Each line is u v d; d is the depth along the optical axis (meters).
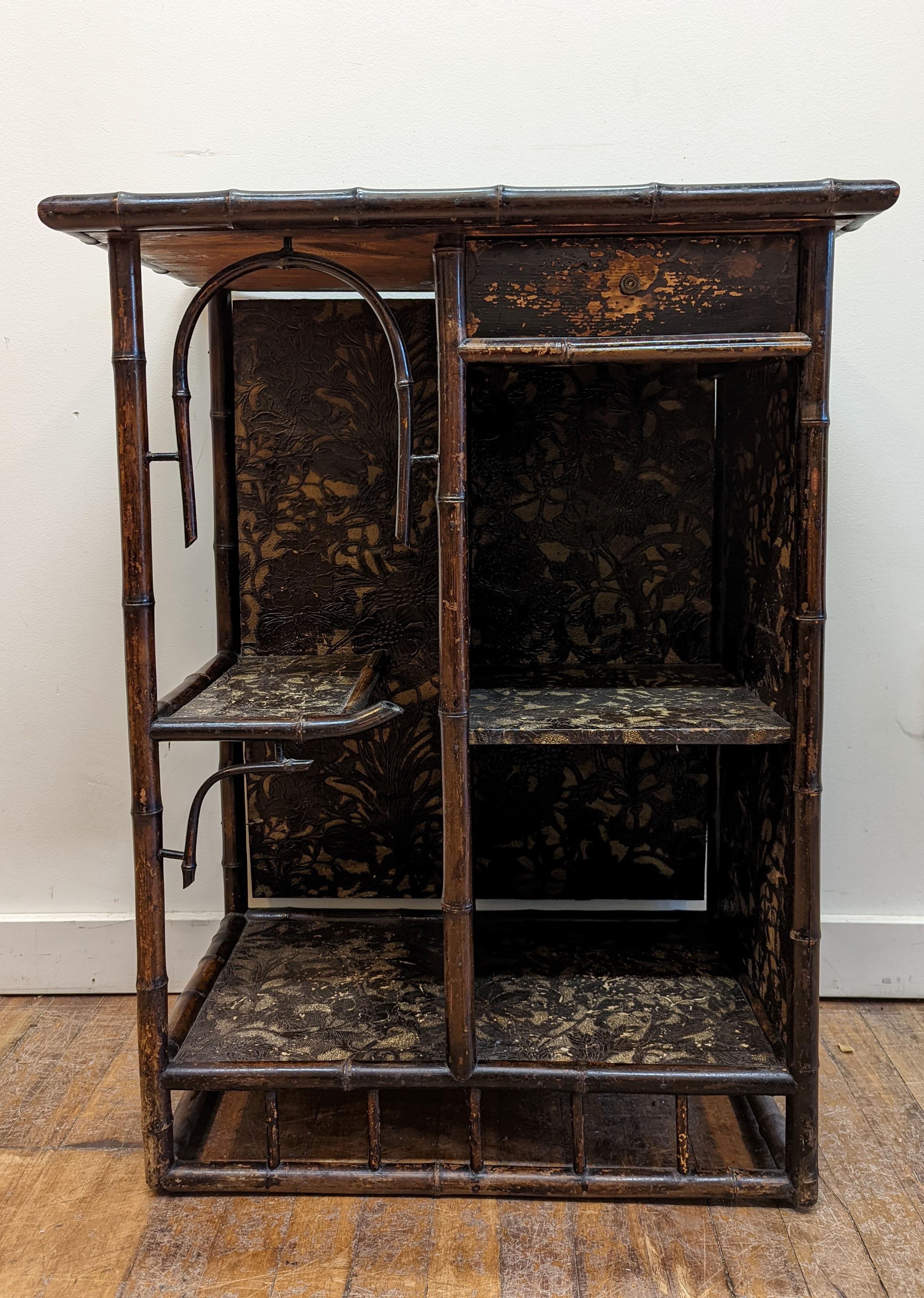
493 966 1.64
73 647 1.86
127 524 1.30
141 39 1.71
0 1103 1.59
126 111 1.73
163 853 1.36
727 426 1.64
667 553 1.72
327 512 1.73
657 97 1.70
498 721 1.36
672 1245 1.30
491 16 1.69
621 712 1.41
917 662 1.82
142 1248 1.30
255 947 1.71
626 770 1.78
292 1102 1.61
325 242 1.30
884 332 1.74
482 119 1.71
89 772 1.89
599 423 1.69
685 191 1.16
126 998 1.92
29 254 1.77
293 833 1.82
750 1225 1.34
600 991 1.56
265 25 1.70
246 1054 1.40
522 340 1.24
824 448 1.25
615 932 1.75
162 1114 1.37
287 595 1.75
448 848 1.31
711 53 1.69
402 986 1.59
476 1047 1.38
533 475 1.71
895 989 1.88
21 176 1.75
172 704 1.39
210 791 1.90
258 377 1.70
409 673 1.77
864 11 1.67
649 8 1.68
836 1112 1.56
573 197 1.16
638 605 1.73
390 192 1.18
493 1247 1.30
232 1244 1.31
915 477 1.77
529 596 1.73
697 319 1.24
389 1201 1.39
